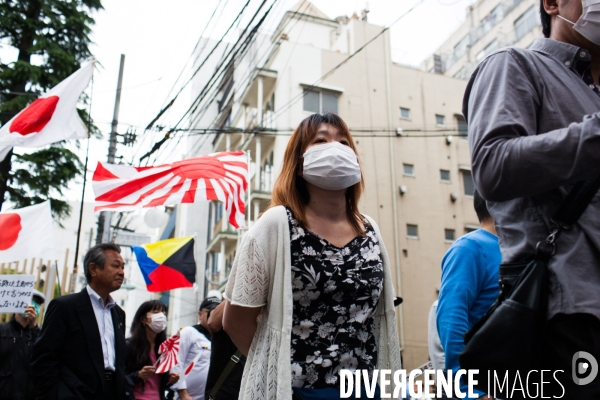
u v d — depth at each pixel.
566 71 1.70
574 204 1.51
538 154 1.42
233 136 25.08
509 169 1.46
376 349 2.31
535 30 24.94
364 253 2.35
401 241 21.86
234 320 2.29
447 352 2.61
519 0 26.36
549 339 1.49
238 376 3.70
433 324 3.48
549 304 1.49
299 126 2.56
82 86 7.01
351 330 2.20
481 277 2.82
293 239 2.25
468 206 23.41
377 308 2.38
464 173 23.92
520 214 1.63
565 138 1.40
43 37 15.11
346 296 2.23
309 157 2.37
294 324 2.17
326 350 2.15
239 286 2.22
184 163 7.16
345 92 22.66
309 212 2.41
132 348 5.65
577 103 1.63
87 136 7.02
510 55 1.72
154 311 5.80
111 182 6.79
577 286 1.45
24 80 14.91
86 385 4.01
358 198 2.59
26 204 14.98
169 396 6.74
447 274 2.85
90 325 4.17
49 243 6.73
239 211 7.11
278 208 2.33
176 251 8.26
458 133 24.23
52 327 4.03
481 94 1.70
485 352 1.52
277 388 2.03
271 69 21.97
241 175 7.24
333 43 27.73
